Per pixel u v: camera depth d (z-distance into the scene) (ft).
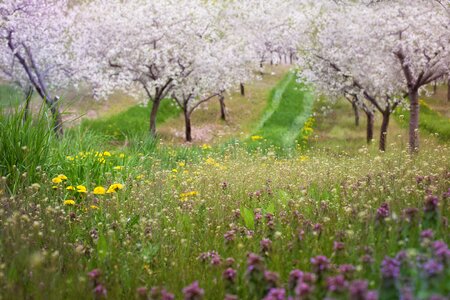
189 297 9.20
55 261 13.11
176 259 13.65
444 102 131.75
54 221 16.22
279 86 149.59
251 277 10.39
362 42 73.15
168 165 37.91
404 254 9.80
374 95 79.10
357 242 13.16
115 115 108.88
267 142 79.77
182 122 115.65
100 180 25.73
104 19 97.76
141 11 92.63
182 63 94.43
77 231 16.62
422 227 12.92
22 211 17.16
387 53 72.02
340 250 12.48
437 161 27.55
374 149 44.68
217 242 15.44
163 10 92.89
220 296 11.81
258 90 145.18
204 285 12.39
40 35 82.17
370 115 87.40
